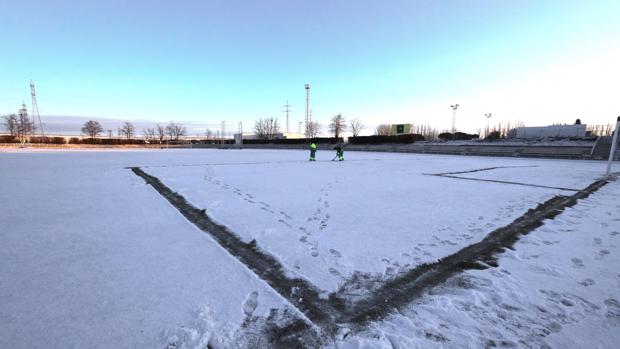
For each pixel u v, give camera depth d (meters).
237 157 26.36
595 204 7.31
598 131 36.88
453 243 4.58
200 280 3.33
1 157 24.17
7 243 4.42
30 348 2.22
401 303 2.96
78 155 28.03
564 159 23.38
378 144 44.81
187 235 4.82
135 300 2.90
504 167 16.95
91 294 3.00
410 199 7.78
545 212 6.52
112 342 2.31
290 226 5.34
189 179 11.21
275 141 60.75
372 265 3.79
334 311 2.81
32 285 3.16
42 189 8.95
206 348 2.28
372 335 2.47
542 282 3.39
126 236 4.76
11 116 70.81
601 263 3.90
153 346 2.28
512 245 4.52
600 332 2.54
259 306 2.85
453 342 2.40
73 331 2.43
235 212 6.30
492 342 2.41
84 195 8.09
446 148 32.69
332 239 4.70
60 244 4.39
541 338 2.46
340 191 8.90
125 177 11.69
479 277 3.51
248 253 4.14
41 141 67.56
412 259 3.99
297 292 3.14
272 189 9.16
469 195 8.36
